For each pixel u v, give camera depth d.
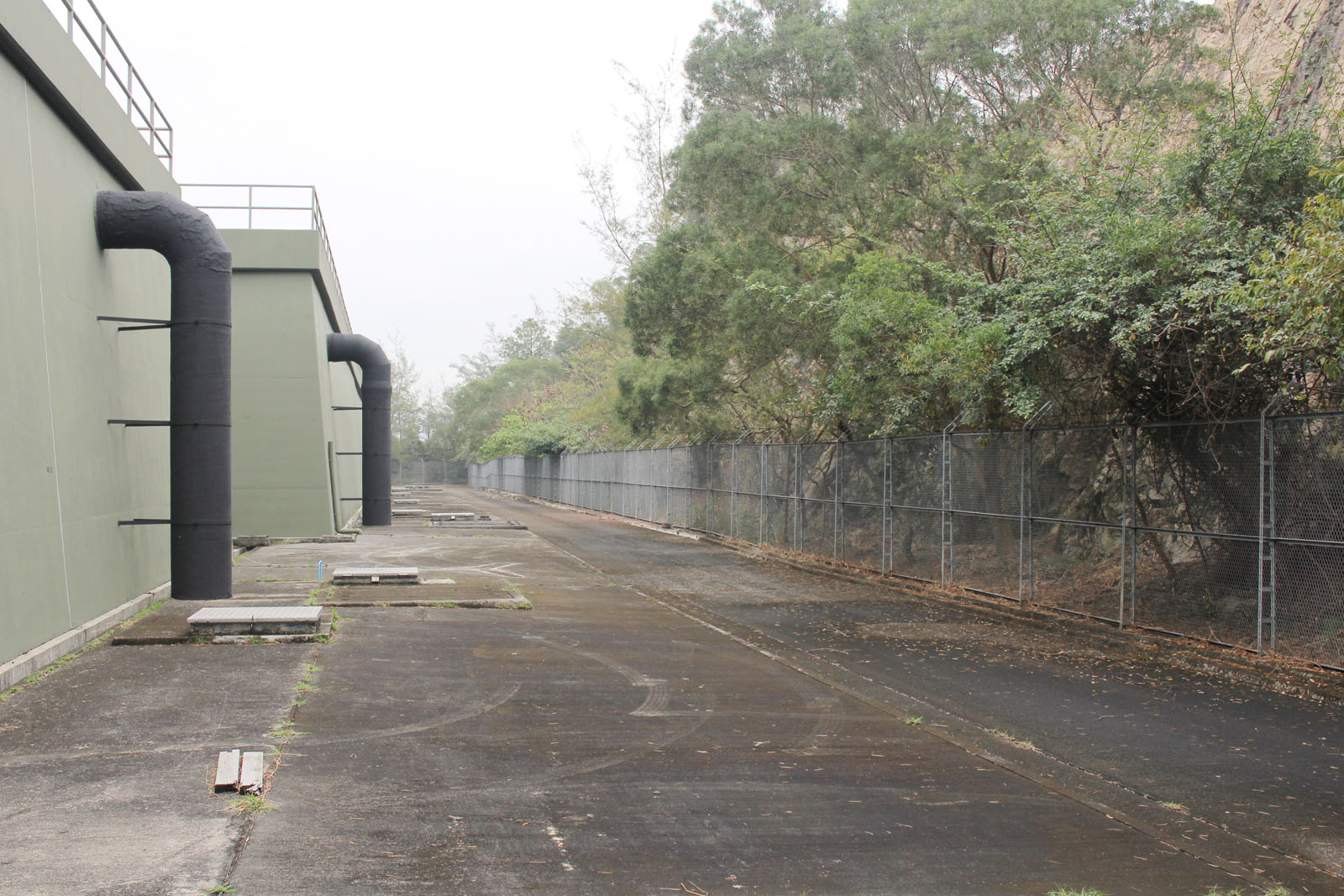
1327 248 7.48
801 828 5.05
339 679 7.89
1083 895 4.32
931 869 4.57
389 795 5.24
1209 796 5.93
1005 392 12.67
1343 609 8.80
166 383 13.29
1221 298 9.34
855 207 18.73
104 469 10.28
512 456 66.69
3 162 7.79
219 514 11.47
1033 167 15.95
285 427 21.88
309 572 15.13
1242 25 17.61
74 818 4.68
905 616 13.07
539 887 4.15
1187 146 12.10
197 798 5.03
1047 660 10.12
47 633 8.42
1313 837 5.26
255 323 21.81
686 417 26.06
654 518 31.69
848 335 15.19
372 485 27.67
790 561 19.67
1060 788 5.97
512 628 10.84
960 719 7.75
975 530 14.51
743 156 18.69
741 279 18.77
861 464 17.89
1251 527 9.92
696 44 20.66
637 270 22.31
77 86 9.25
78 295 9.64
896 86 18.77
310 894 3.94
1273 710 8.01
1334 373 8.81
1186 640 10.48
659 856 4.59
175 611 10.64
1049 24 16.41
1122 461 11.70
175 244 10.91
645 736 6.75
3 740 5.98
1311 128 11.09
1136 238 10.75
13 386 7.83
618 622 11.80
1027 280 12.96
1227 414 10.73
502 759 6.04
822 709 7.84
